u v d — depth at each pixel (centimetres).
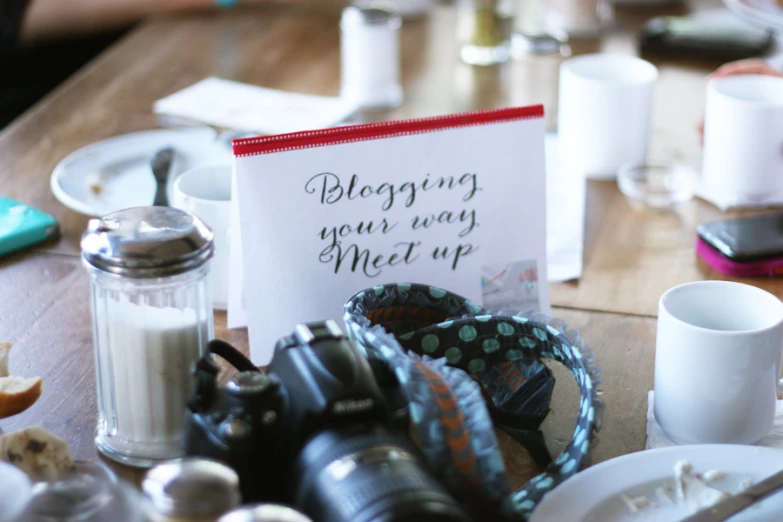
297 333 53
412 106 131
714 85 104
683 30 155
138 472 58
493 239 76
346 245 72
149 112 129
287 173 69
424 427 51
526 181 75
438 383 52
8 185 105
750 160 100
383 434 49
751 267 86
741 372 58
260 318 71
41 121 125
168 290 57
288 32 165
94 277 56
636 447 63
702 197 104
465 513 46
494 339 63
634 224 98
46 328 76
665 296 62
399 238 73
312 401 49
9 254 90
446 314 68
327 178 70
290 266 71
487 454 50
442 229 74
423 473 46
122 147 114
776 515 52
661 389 62
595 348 74
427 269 75
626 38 163
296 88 138
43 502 41
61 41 204
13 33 195
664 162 112
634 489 54
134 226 56
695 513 50
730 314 63
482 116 73
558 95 136
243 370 55
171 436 59
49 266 87
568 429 64
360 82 130
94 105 131
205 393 51
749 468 56
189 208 77
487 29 149
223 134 120
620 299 83
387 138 71
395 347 55
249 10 177
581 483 54
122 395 58
